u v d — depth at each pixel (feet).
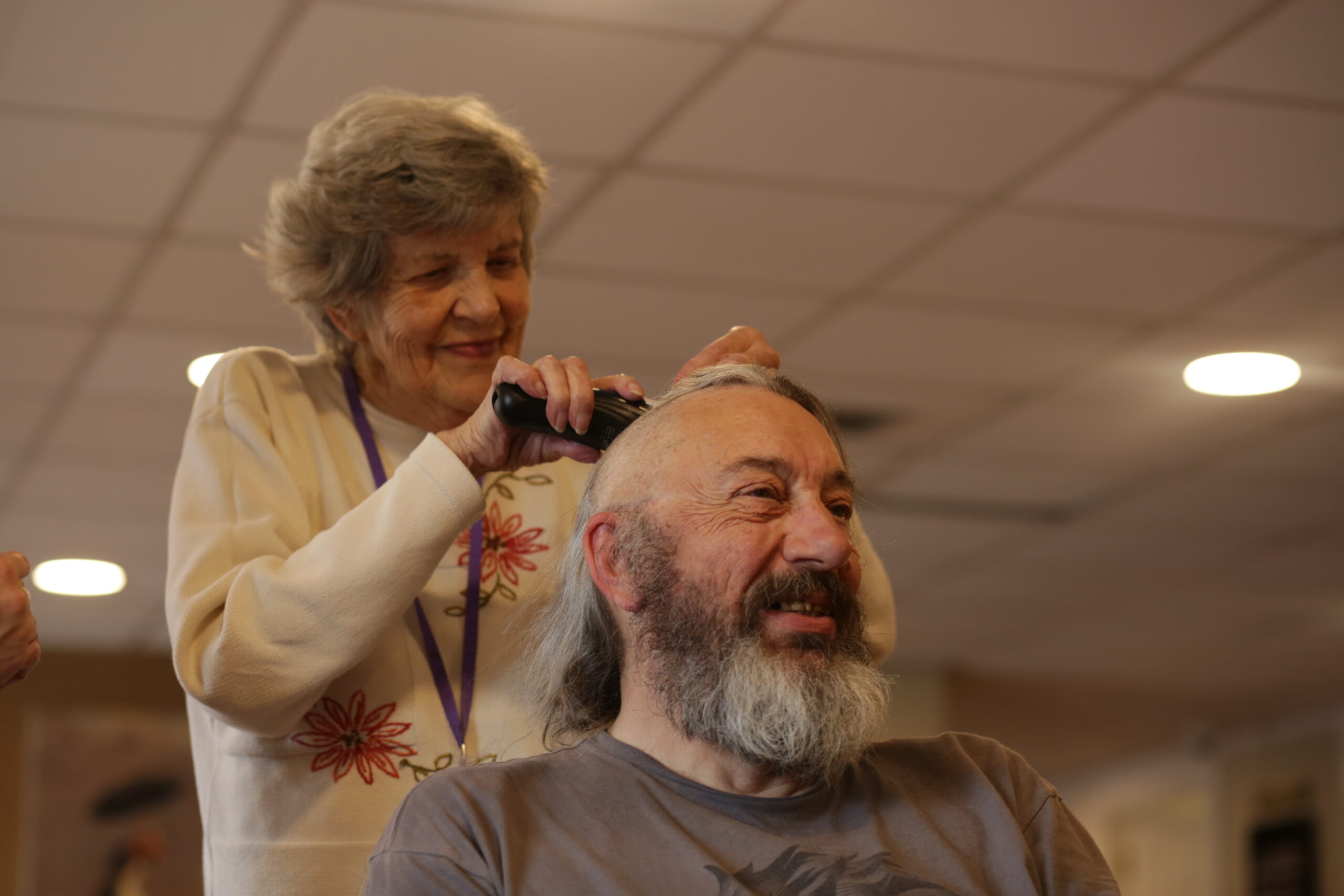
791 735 4.17
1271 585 23.56
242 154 10.49
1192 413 16.16
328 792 5.24
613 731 4.60
